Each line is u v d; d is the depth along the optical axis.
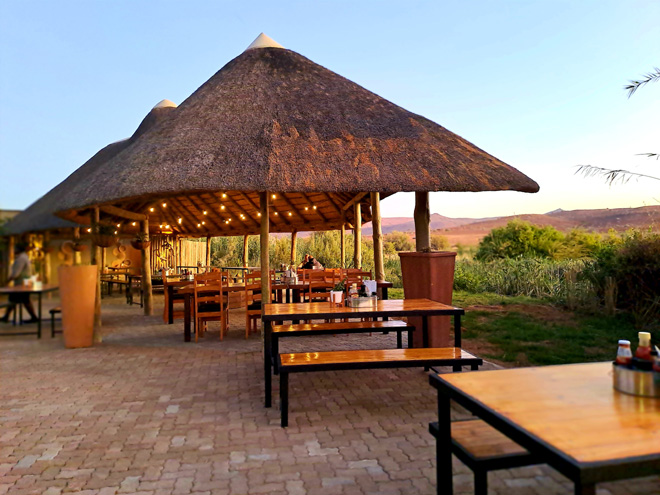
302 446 3.15
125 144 9.26
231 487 2.58
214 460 2.94
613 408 1.69
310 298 7.75
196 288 7.02
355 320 8.23
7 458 3.00
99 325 6.93
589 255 10.91
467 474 2.14
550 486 1.93
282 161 5.65
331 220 13.09
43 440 3.30
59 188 7.46
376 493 2.49
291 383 4.75
